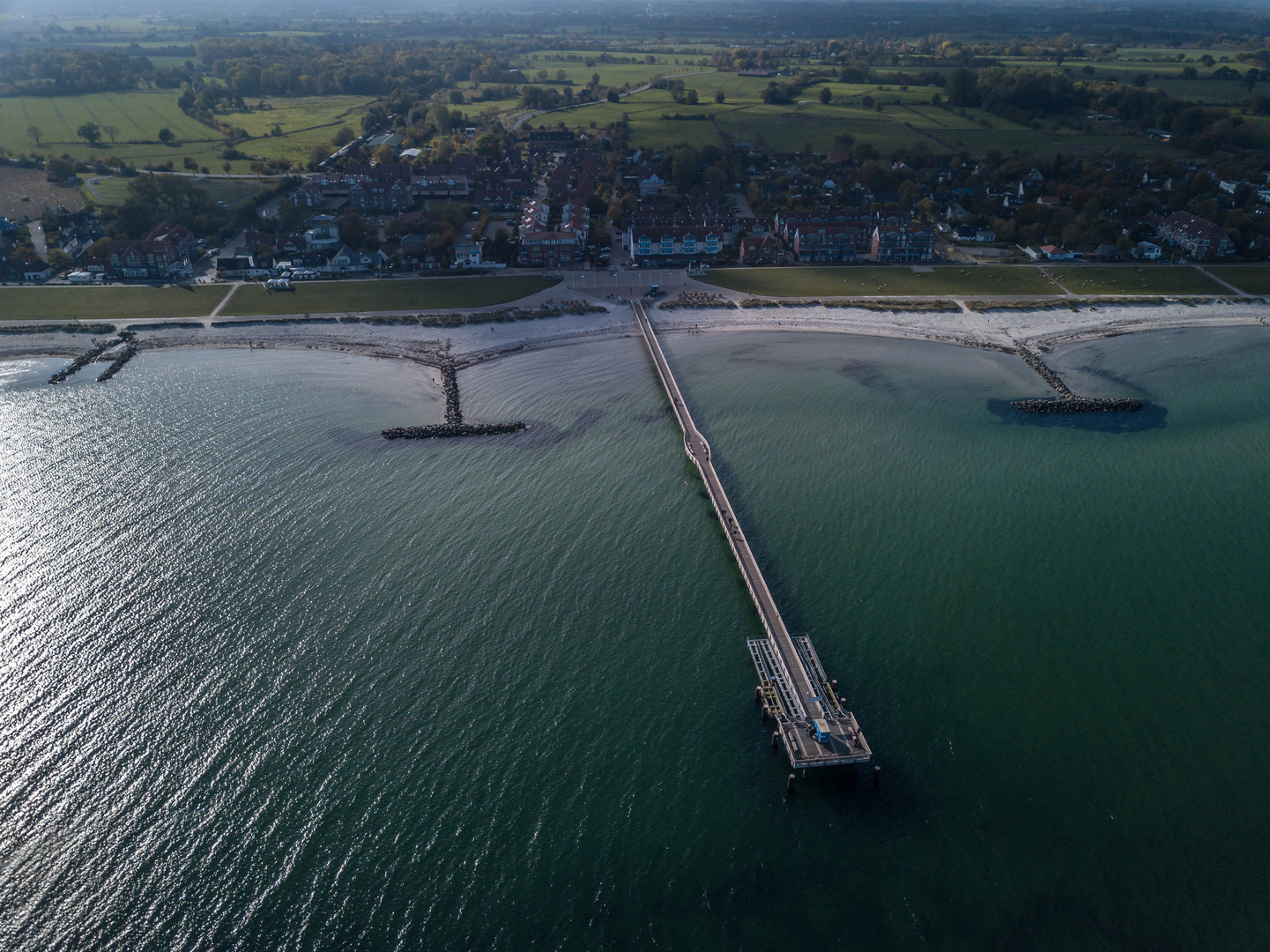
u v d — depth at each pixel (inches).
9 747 3341.5
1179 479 5300.2
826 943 2714.1
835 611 4133.9
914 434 5777.6
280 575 4313.5
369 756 3326.8
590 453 5497.1
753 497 5012.3
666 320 7628.0
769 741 3459.6
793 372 6663.4
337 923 2738.7
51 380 6318.9
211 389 6254.9
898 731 3494.1
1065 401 6176.2
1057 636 4018.2
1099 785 3275.1
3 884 2849.4
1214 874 2957.7
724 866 2947.8
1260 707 3646.7
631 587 4288.9
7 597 4121.6
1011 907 2837.1
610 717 3543.3
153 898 2815.0
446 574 4343.0
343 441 5580.7
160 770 3262.8
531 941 2694.4
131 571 4318.4
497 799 3169.3
